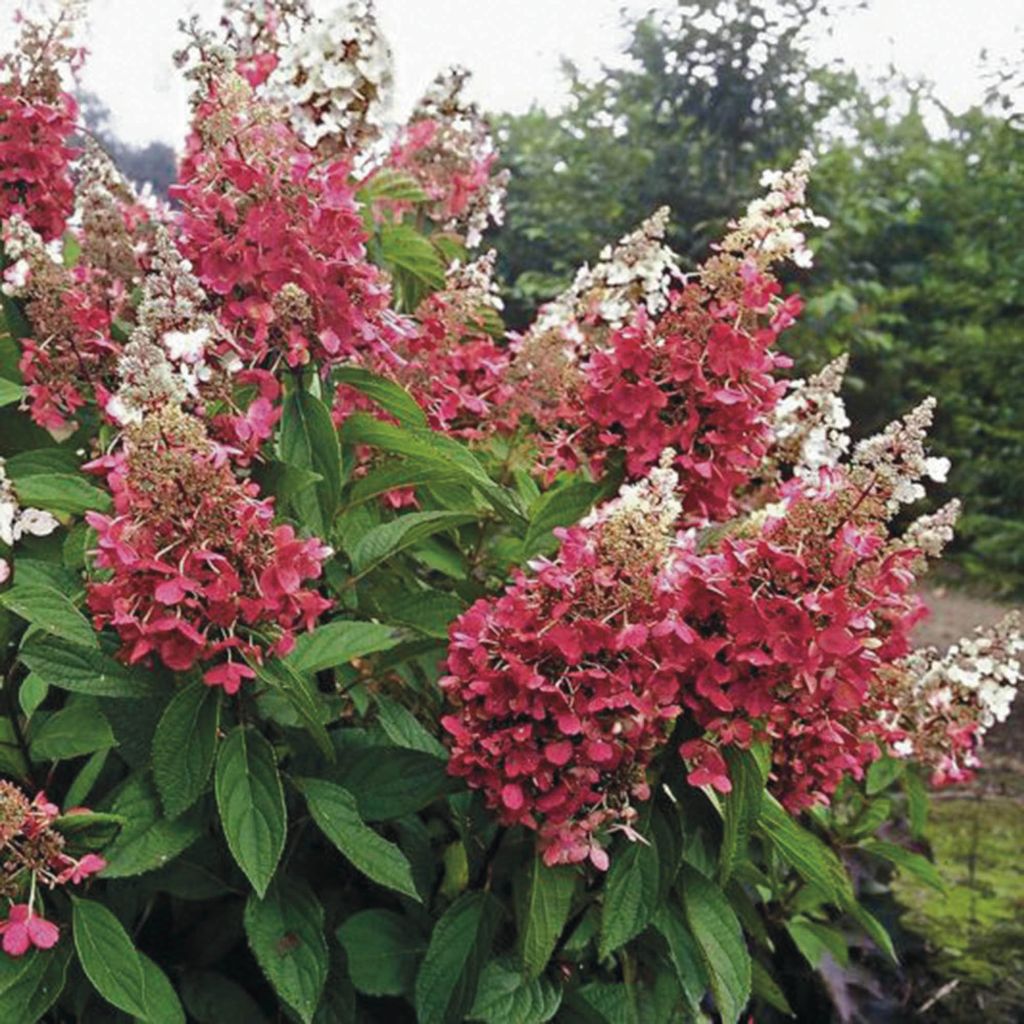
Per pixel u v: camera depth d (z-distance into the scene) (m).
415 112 2.75
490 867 1.78
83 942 1.44
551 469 2.20
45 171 2.32
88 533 1.74
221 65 1.86
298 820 1.75
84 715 1.60
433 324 2.26
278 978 1.54
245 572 1.43
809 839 1.72
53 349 1.93
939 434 8.55
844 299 7.11
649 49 8.08
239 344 1.72
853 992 2.62
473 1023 1.74
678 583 1.53
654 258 2.23
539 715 1.51
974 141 9.58
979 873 3.39
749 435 1.97
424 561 2.19
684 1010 1.92
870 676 1.56
